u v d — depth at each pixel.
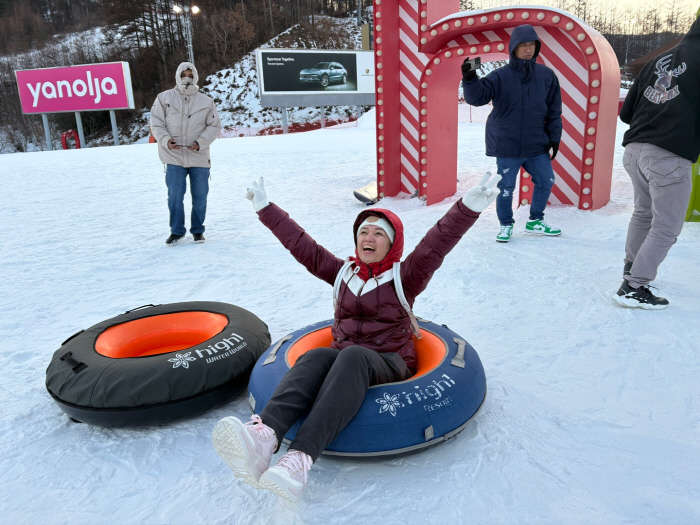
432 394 1.92
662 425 2.06
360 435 1.81
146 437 2.16
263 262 4.78
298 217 6.64
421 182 6.83
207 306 2.88
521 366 2.61
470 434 2.06
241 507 1.71
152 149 18.52
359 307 2.20
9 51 68.06
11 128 52.72
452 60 6.70
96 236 6.16
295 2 66.56
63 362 2.30
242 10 59.00
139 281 4.39
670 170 2.96
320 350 1.94
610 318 3.11
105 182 10.72
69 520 1.69
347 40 63.50
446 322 3.23
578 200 5.96
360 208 7.02
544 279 3.87
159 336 2.75
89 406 2.11
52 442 2.16
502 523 1.59
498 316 3.27
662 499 1.66
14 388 2.63
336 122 39.75
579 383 2.42
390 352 2.18
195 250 5.29
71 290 4.24
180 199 5.45
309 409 1.87
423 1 6.19
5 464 2.01
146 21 62.50
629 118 3.42
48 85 31.31
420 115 6.57
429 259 2.12
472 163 10.52
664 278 3.68
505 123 4.75
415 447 1.84
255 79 47.88
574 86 5.77
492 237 5.18
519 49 4.55
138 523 1.66
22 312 3.78
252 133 37.00
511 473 1.82
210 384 2.22
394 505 1.69
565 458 1.89
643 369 2.51
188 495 1.79
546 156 4.95
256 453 1.59
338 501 1.72
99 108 31.50
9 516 1.72
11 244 5.91
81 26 76.75
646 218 3.26
